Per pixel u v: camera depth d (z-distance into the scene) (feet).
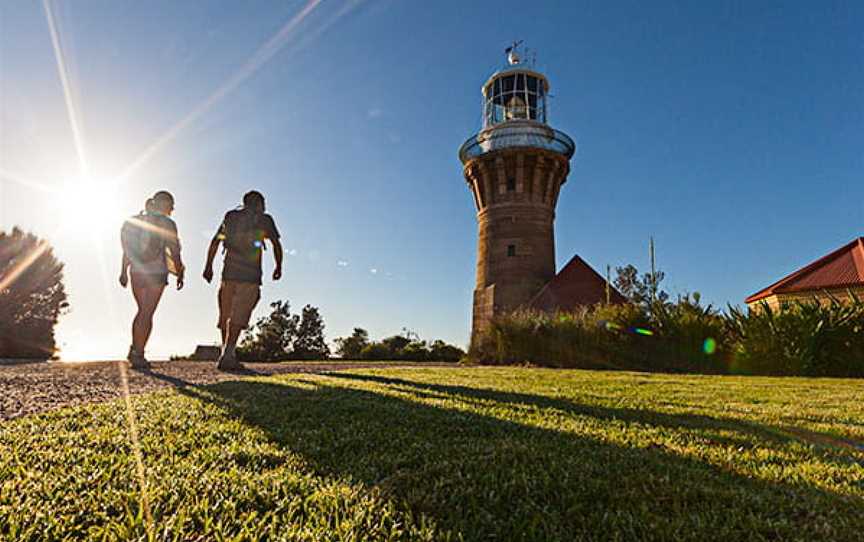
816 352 39.73
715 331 45.29
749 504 5.37
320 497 5.28
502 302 90.79
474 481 5.95
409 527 4.59
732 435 9.11
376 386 17.66
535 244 93.50
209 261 27.63
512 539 4.50
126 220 24.36
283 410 11.06
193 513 4.78
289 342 127.85
